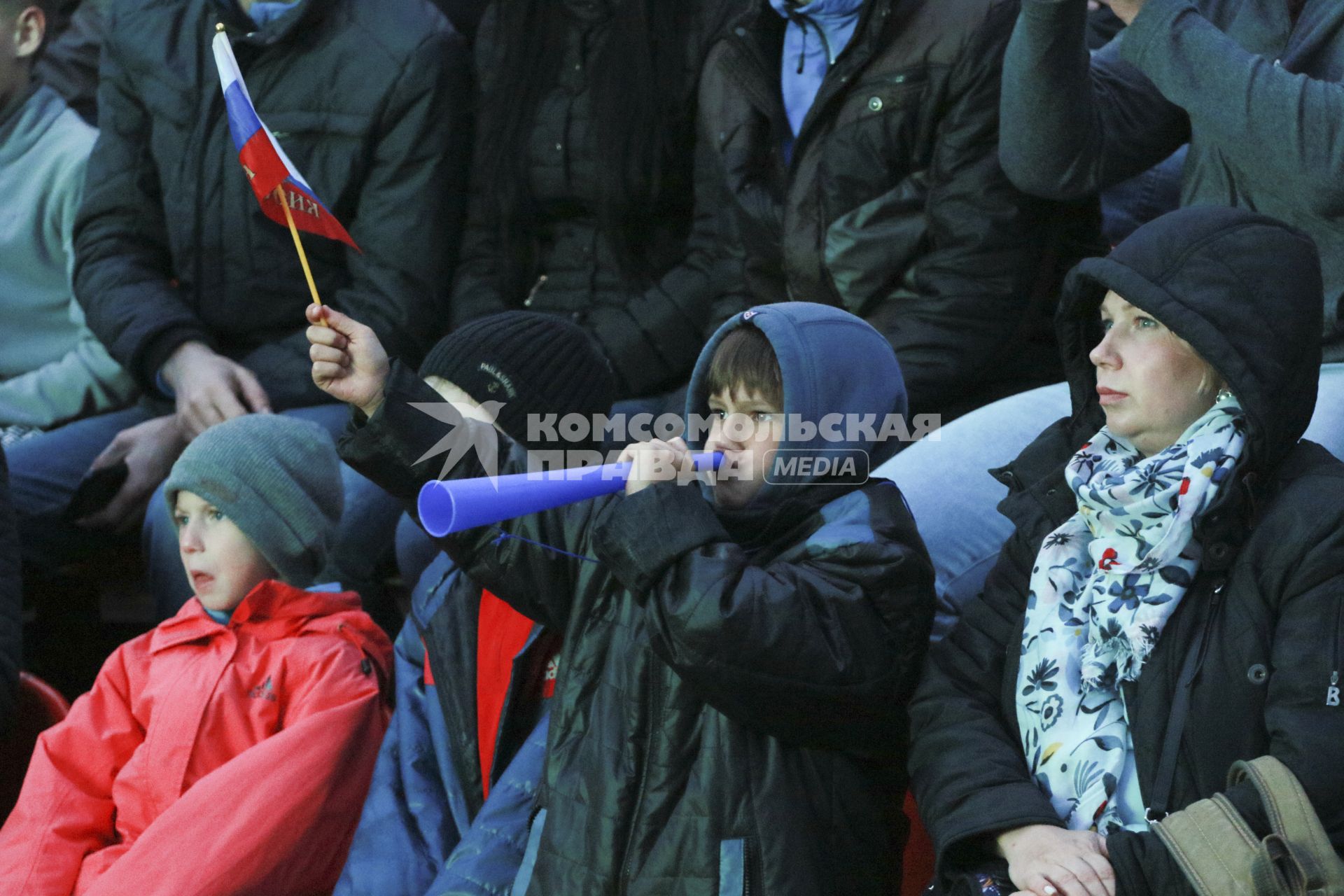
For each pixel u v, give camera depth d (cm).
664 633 652
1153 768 614
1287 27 890
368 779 859
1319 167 805
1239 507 621
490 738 817
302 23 1290
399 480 740
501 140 1257
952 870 636
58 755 896
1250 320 628
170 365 1287
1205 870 562
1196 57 847
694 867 654
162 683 898
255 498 938
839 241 1053
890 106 1037
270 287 1310
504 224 1264
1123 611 634
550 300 1254
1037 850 598
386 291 1270
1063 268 1052
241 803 817
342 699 877
